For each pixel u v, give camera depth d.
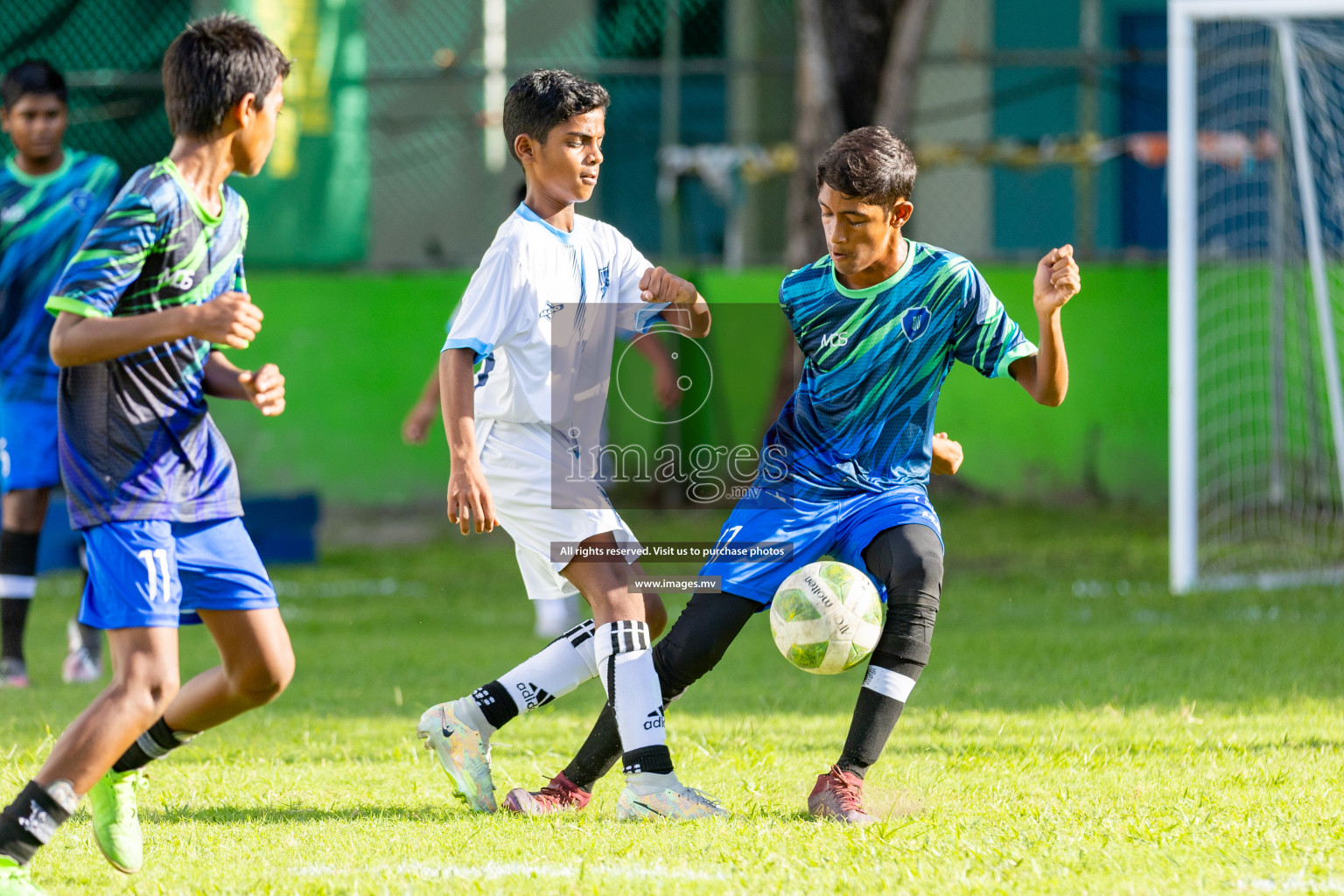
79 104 42.22
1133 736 15.55
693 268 41.59
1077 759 14.18
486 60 45.22
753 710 18.11
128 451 10.34
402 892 9.67
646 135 46.53
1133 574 33.44
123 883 10.22
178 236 10.45
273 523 36.72
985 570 34.16
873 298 12.68
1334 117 36.62
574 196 12.76
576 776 12.83
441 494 42.31
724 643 12.54
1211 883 9.73
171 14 43.25
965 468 42.56
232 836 11.61
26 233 22.31
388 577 35.28
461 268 42.66
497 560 37.69
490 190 44.72
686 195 44.78
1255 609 28.19
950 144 40.91
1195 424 32.12
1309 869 10.02
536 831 11.70
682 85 46.50
